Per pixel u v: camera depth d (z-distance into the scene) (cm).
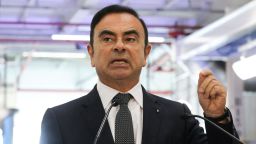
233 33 574
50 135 182
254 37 645
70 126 183
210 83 177
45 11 764
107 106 187
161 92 1223
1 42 901
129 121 181
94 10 721
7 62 1002
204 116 180
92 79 1263
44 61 1214
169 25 820
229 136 176
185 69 791
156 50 970
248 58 532
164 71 1109
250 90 713
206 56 734
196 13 768
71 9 736
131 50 186
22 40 883
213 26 627
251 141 701
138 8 734
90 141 179
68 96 1262
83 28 823
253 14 521
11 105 955
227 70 724
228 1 654
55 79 1248
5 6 730
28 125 1213
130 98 189
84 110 187
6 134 812
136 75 189
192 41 702
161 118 187
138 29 189
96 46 189
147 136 181
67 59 1169
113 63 185
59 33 845
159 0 709
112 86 189
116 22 186
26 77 1231
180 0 710
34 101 1238
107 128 180
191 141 190
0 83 973
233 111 707
